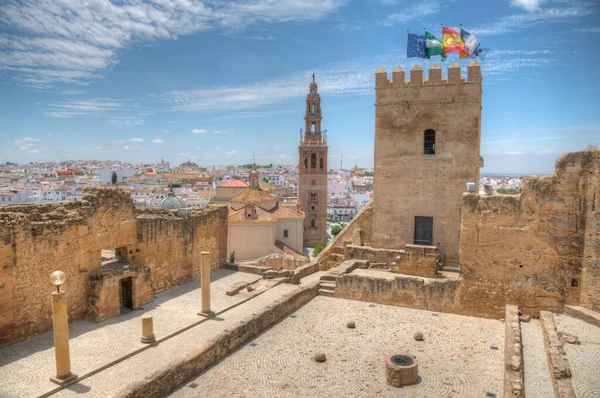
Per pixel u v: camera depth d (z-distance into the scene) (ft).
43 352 72.33
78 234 86.79
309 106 372.38
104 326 85.20
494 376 63.72
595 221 75.10
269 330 80.89
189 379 62.03
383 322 85.05
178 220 113.39
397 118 113.50
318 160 366.22
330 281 106.22
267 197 286.25
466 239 86.89
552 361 58.44
